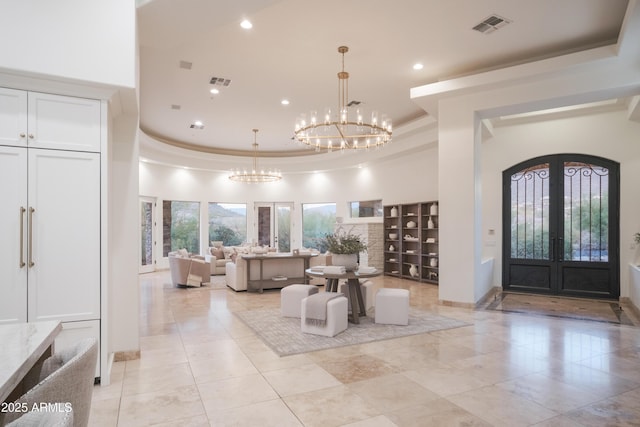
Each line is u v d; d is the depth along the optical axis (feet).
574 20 14.96
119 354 12.45
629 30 13.64
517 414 8.80
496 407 9.14
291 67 19.57
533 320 17.47
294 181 44.24
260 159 42.42
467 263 19.97
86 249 10.34
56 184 10.07
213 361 12.32
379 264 34.81
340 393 9.91
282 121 30.22
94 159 10.46
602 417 8.66
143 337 15.05
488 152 25.79
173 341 14.51
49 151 10.00
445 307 20.25
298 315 17.94
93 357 5.04
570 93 17.33
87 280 10.33
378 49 17.51
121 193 12.76
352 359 12.44
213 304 21.58
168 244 38.81
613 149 22.02
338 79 21.29
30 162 9.80
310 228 44.29
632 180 21.50
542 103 18.53
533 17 14.73
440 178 20.81
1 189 9.53
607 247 22.09
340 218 41.27
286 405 9.26
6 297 9.52
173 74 20.47
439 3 13.78
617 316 18.25
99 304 10.43
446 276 20.67
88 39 10.17
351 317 17.84
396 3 13.78
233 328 16.38
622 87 16.42
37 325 6.46
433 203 30.14
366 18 14.82
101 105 10.55
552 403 9.35
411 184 33.55
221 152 41.86
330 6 13.97
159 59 18.54
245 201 43.62
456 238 20.30
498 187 25.44
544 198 24.02
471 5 13.92
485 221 25.75
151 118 29.32
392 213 33.86
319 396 9.74
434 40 16.63
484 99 19.48
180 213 39.91
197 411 8.98
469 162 19.89
